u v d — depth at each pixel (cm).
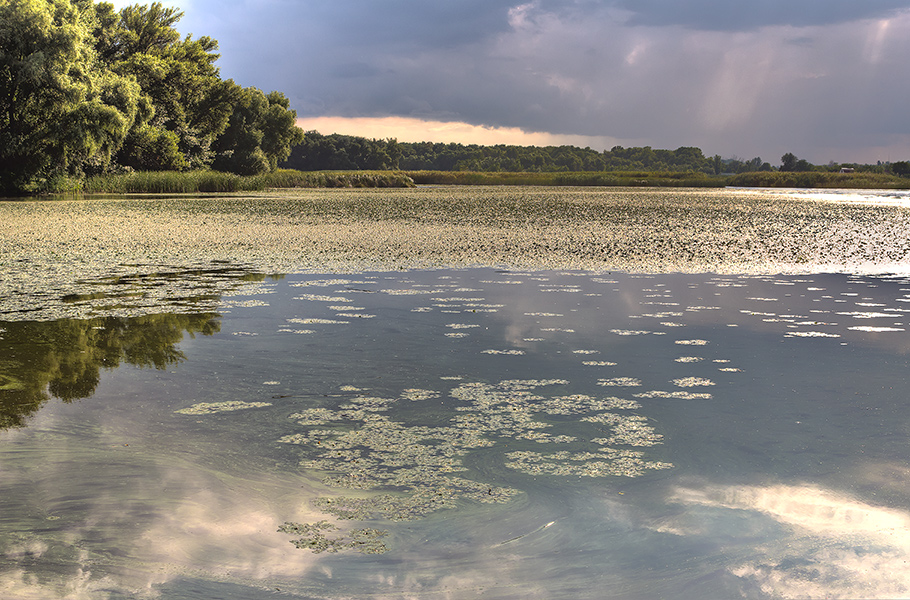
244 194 5353
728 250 1742
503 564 352
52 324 876
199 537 374
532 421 562
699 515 405
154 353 750
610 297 1098
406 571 344
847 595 326
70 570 341
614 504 420
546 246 1788
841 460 484
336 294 1102
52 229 2125
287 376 674
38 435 519
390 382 659
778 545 372
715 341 820
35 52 4069
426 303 1035
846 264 1502
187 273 1303
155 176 5312
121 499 417
